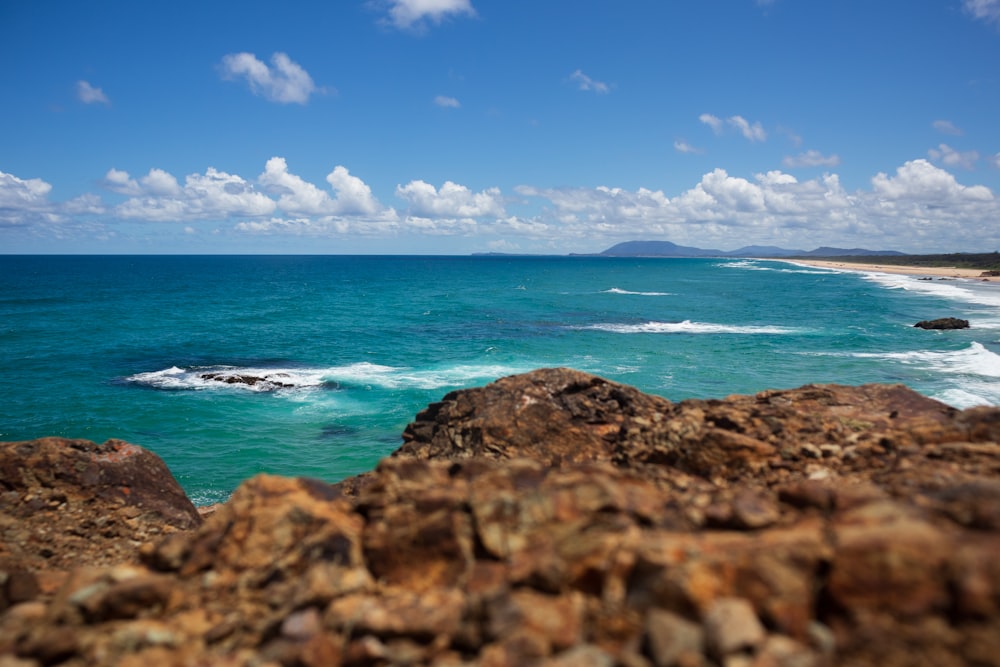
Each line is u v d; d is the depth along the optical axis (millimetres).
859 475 5906
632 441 7281
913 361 30688
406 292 85375
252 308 60906
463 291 87500
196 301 68250
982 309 55906
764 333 42469
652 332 43688
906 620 3238
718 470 6473
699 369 29906
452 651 3680
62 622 4160
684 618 3541
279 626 4039
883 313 54062
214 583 4613
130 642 3898
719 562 3680
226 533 4980
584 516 4426
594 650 3396
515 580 4066
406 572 4457
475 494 4730
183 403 24234
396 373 29812
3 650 3914
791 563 3607
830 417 7160
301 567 4559
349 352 35875
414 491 5000
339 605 4082
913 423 6758
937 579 3287
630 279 122562
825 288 86938
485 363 32219
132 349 36438
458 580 4273
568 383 8875
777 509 4656
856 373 28125
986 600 3107
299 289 90875
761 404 7820
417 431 9539
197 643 3996
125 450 9367
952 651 3051
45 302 64125
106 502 8570
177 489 9391
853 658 3186
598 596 3922
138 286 92938
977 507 3898
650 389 25938
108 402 24297
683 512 4641
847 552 3514
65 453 8844
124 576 4566
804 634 3385
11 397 24938
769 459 6398
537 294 81250
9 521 7781
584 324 48500
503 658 3385
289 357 34312
